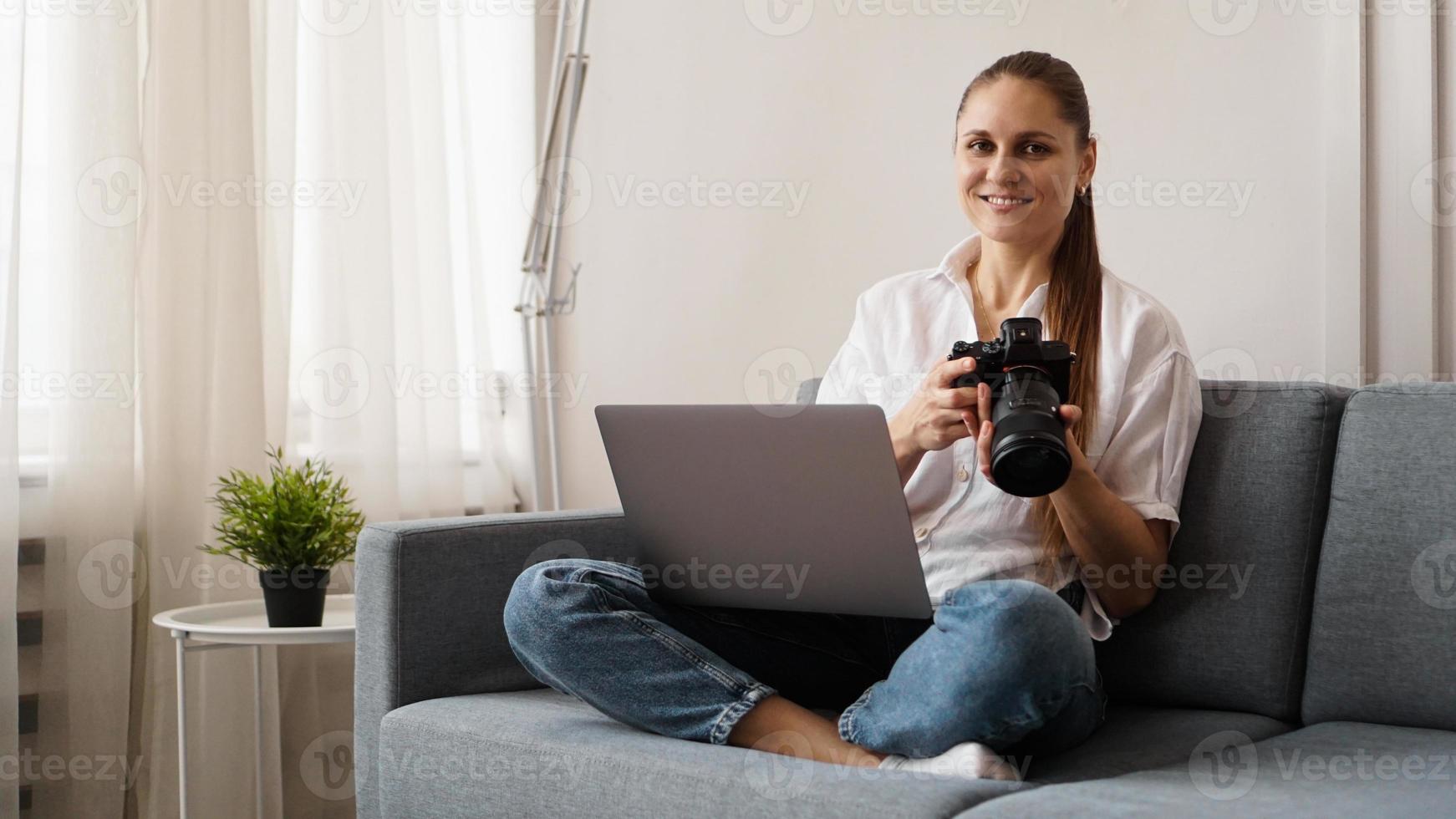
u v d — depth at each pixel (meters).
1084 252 1.35
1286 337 1.63
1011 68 1.34
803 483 1.12
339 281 2.13
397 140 2.22
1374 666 1.20
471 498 2.36
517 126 2.51
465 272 2.35
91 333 1.82
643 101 2.38
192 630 1.55
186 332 1.92
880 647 1.23
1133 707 1.32
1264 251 1.65
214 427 1.95
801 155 2.14
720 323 2.26
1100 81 1.79
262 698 1.91
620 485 1.24
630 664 1.14
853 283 2.08
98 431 1.82
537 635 1.17
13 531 1.73
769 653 1.24
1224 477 1.31
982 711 0.99
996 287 1.38
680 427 1.16
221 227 1.96
